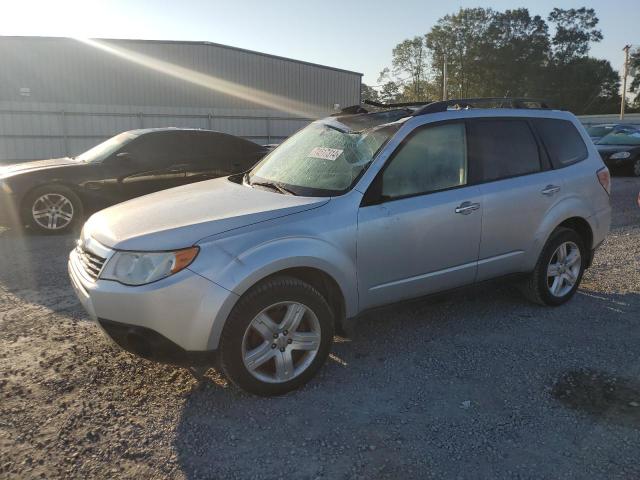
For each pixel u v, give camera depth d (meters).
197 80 28.30
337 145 3.96
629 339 4.04
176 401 3.16
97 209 7.84
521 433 2.86
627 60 48.94
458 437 2.83
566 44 82.31
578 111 80.94
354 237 3.39
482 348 3.90
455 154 3.96
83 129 24.38
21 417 2.95
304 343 3.28
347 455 2.68
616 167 15.38
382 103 4.59
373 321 4.40
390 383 3.40
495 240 4.11
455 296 4.11
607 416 3.02
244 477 2.52
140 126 25.83
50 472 2.53
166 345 2.93
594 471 2.56
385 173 3.59
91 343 3.88
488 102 4.38
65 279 5.42
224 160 8.82
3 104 22.70
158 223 3.16
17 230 7.76
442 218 3.77
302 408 3.11
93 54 25.91
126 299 2.89
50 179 7.46
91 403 3.11
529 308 4.68
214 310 2.92
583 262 4.85
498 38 77.25
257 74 30.00
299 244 3.16
